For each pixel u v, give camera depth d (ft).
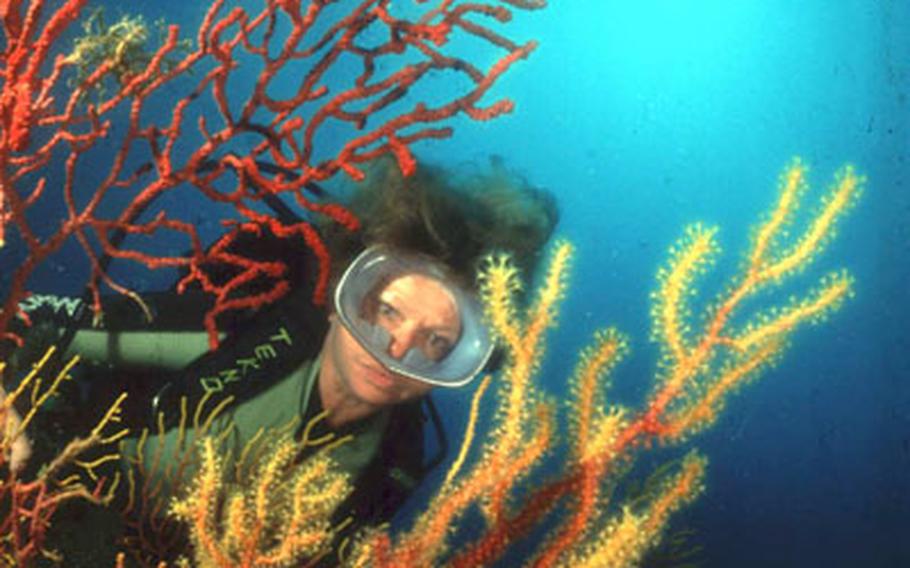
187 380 7.27
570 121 29.58
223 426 7.09
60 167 17.60
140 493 6.70
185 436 6.96
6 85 4.74
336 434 7.48
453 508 4.62
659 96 29.66
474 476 4.59
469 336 6.97
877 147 29.78
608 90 29.68
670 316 4.50
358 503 7.80
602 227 30.30
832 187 4.39
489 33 5.57
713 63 29.89
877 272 28.58
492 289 4.53
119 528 6.07
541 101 29.25
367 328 6.79
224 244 5.79
